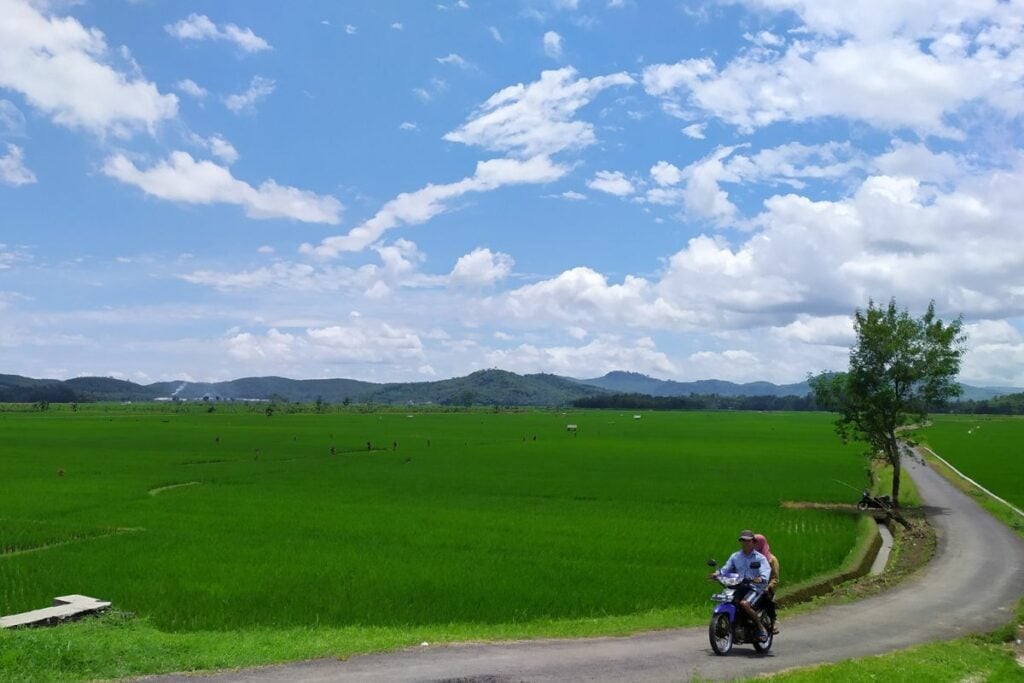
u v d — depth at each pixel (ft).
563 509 144.05
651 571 88.99
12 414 601.62
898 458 154.20
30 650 43.01
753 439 385.29
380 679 41.60
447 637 54.24
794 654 52.39
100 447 286.25
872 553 106.22
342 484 183.01
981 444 350.64
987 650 56.65
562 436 399.85
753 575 52.54
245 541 106.73
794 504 155.02
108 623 61.46
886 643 57.36
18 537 107.86
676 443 349.61
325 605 72.43
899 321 152.25
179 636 52.90
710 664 47.80
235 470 214.69
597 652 50.31
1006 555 101.76
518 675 43.37
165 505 143.54
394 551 100.22
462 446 318.65
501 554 99.04
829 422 634.84
